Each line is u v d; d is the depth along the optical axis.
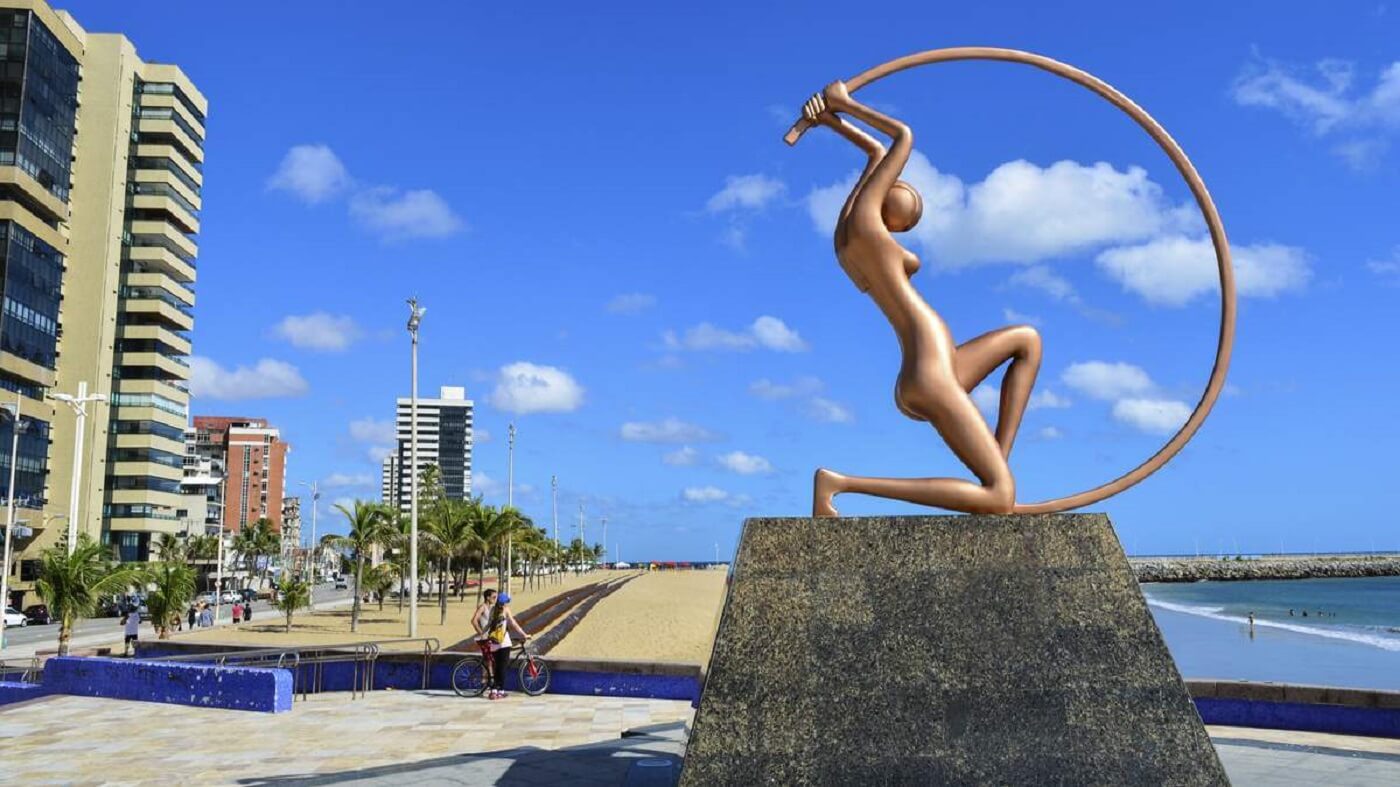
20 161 61.19
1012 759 6.69
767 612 6.96
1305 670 32.84
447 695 15.40
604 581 107.44
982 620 6.91
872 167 7.86
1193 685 11.88
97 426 70.75
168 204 76.38
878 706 6.79
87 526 69.06
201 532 95.38
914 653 6.87
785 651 6.90
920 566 7.01
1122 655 6.85
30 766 10.34
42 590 27.64
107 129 73.06
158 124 76.50
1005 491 7.26
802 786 6.69
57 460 69.06
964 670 6.83
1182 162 7.89
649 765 9.24
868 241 7.68
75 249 71.50
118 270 73.75
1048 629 6.89
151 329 74.12
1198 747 6.70
